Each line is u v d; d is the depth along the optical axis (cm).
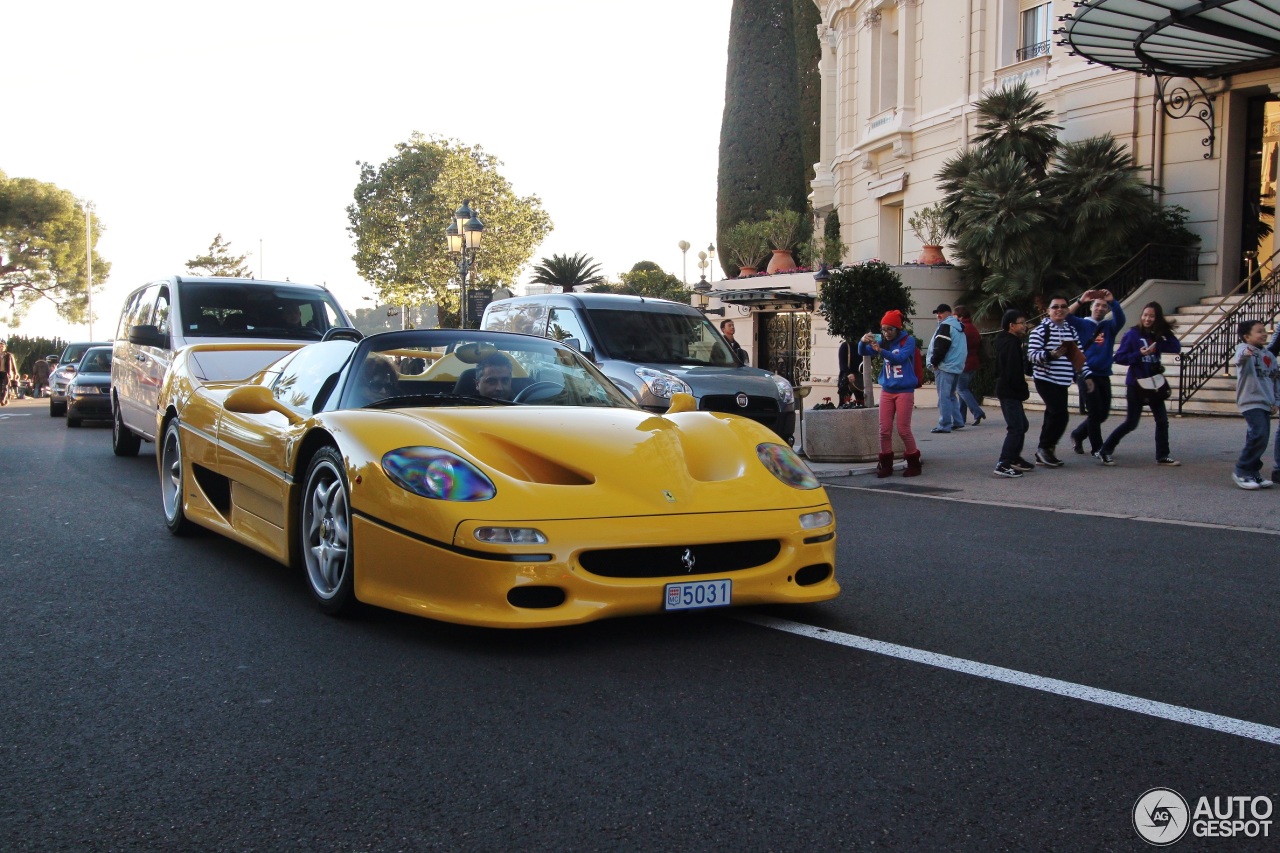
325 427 432
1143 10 1334
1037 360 947
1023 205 1578
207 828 245
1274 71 1531
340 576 426
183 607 450
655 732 304
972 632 418
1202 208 1620
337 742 297
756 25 3066
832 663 373
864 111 2367
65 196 6425
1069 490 840
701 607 381
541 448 400
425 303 4706
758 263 2592
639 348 1019
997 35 1889
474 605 362
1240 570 544
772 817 249
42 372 3606
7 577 509
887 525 695
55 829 244
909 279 1773
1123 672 365
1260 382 799
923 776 273
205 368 654
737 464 426
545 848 234
